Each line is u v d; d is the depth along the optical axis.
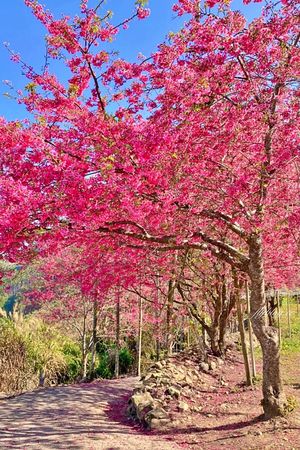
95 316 16.08
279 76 6.14
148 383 10.21
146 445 6.89
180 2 6.05
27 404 10.09
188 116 5.80
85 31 6.10
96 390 11.73
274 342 7.51
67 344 19.20
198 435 7.29
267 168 6.43
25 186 5.40
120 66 6.27
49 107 6.19
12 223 5.19
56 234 5.87
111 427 8.16
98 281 10.86
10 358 15.19
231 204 6.73
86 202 5.64
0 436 7.50
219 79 6.14
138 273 10.64
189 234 7.21
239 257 7.69
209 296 15.02
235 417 8.12
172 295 13.30
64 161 5.66
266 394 7.50
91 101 6.46
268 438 6.61
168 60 5.95
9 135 5.45
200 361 13.23
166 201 6.09
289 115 6.10
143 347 19.58
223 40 5.94
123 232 6.94
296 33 6.42
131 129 5.89
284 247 10.36
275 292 18.08
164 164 5.96
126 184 5.75
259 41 5.89
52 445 6.93
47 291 16.98
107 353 20.12
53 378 16.34
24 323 17.22
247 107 6.25
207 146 6.12
